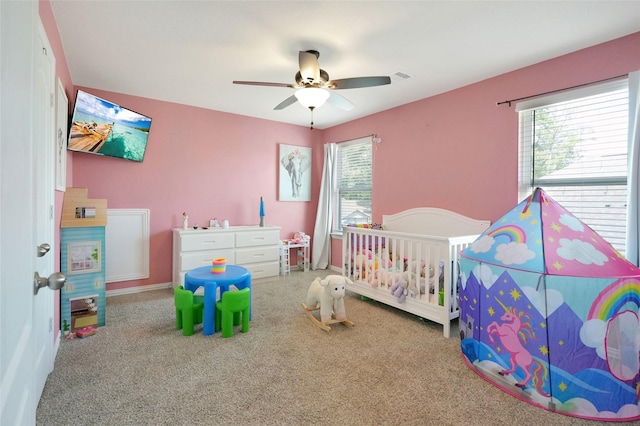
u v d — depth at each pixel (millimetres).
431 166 3738
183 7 2059
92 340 2510
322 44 2527
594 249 1872
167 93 3693
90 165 3539
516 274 1924
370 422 1615
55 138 2230
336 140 5156
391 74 3098
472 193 3340
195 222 4246
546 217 2057
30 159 766
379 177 4410
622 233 2443
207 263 3945
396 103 4027
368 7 2047
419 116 3871
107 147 3398
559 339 1760
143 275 3889
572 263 1815
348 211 5086
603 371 1690
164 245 4031
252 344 2477
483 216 3252
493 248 2154
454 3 2002
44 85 1822
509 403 1797
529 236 2025
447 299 2637
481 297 2123
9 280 620
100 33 2373
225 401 1768
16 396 663
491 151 3182
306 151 5281
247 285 2938
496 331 2010
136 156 3707
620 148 2436
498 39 2439
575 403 1706
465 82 3307
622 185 2434
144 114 3828
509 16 2133
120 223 3730
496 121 3137
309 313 3070
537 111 2904
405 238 3023
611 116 2482
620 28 2275
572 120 2691
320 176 5473
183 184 4137
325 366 2154
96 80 3289
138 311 3174
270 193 4914
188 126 4148
